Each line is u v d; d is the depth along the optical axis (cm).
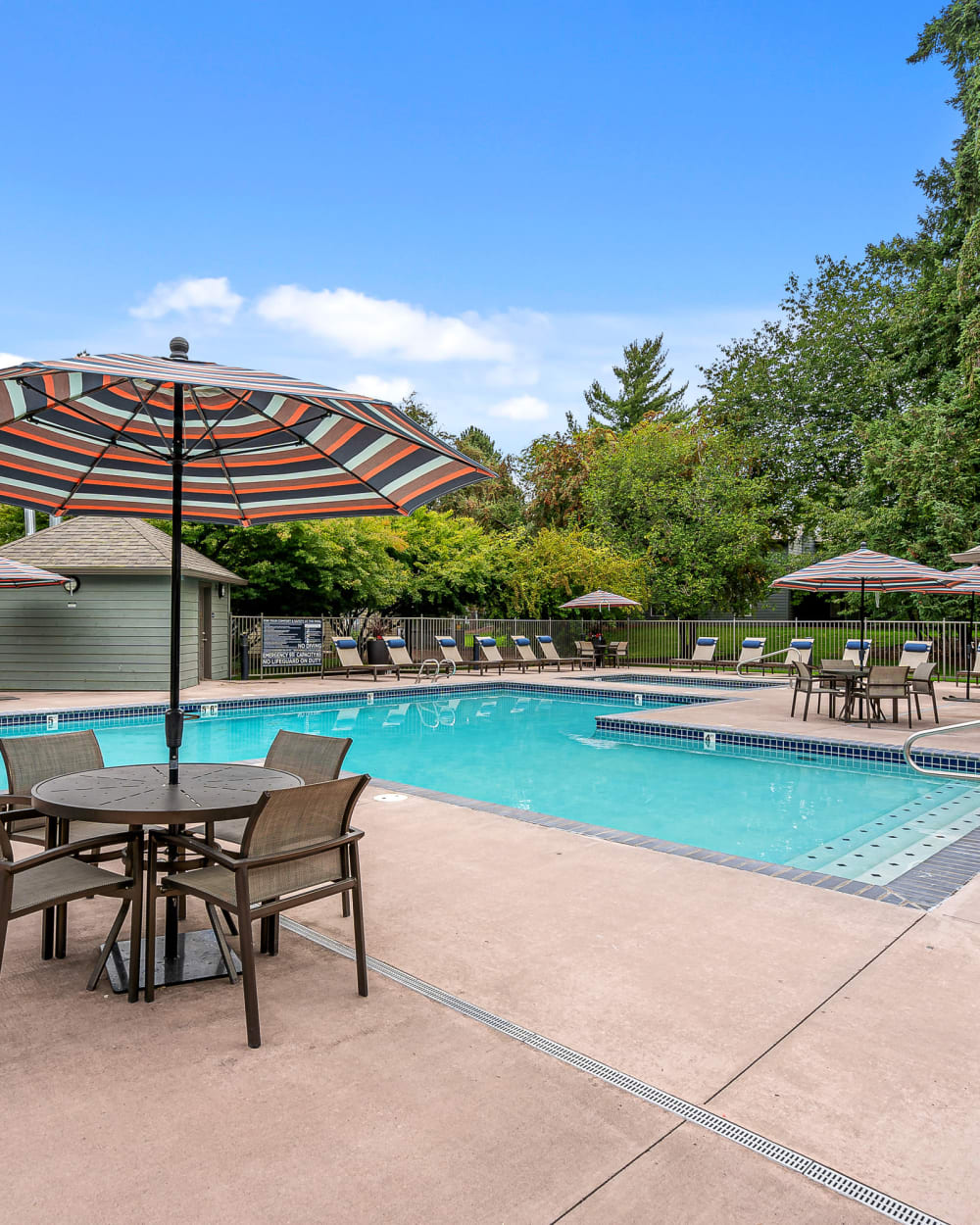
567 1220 192
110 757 1020
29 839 376
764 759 1011
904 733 1052
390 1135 224
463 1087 249
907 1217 195
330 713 1466
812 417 3216
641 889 445
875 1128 230
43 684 1605
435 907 414
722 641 2481
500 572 2609
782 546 3325
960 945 368
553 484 3356
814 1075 258
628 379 5169
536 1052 271
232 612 2066
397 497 470
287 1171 208
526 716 1450
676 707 1386
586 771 945
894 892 449
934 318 2412
